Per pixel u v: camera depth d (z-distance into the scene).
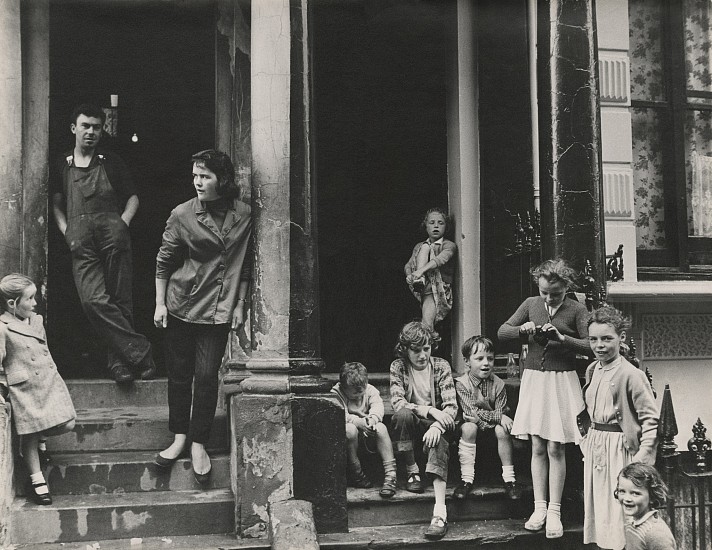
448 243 6.64
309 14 5.03
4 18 4.92
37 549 4.38
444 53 7.08
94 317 5.85
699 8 6.64
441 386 5.10
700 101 6.65
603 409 4.49
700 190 6.62
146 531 4.63
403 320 7.32
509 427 5.07
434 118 7.14
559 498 4.75
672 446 4.64
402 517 4.92
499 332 5.00
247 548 4.38
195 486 4.99
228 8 6.32
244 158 6.07
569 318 4.89
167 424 5.30
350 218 7.37
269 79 4.91
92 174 5.86
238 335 5.77
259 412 4.69
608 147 6.26
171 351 5.00
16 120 4.94
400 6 7.14
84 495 4.82
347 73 7.35
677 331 6.26
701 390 6.27
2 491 4.34
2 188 4.88
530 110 6.41
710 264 6.57
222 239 4.93
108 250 5.85
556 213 5.25
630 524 3.99
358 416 5.09
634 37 6.55
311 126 4.99
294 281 4.86
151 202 7.18
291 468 4.68
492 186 6.60
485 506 5.02
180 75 7.12
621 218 6.22
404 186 7.25
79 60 6.97
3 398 4.46
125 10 6.88
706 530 4.78
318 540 4.50
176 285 4.96
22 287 4.65
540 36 5.41
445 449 4.78
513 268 6.28
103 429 5.21
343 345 7.29
